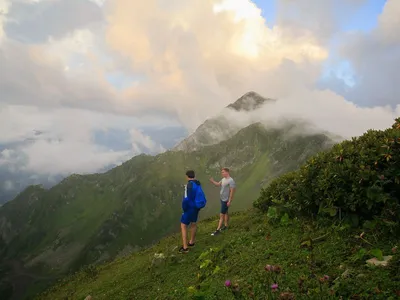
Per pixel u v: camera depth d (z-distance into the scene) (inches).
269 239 409.4
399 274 232.2
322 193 395.9
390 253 273.4
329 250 312.3
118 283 542.3
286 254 338.0
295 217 438.0
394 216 309.9
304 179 424.5
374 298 215.3
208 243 539.5
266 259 348.5
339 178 370.9
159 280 459.2
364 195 344.2
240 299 249.3
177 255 526.0
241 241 448.1
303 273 279.3
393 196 337.4
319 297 227.8
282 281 271.0
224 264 390.0
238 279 321.1
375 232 315.0
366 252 281.4
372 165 359.3
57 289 726.5
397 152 344.5
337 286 235.3
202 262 448.1
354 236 325.1
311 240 338.6
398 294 208.8
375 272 244.1
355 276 247.9
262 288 257.8
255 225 526.9
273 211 475.8
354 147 409.7
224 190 575.2
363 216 352.2
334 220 370.0
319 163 431.5
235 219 670.5
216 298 297.3
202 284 347.9
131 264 676.1
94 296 522.6
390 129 406.3
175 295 375.9
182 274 442.9
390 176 341.4
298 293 243.6
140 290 452.8
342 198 365.7
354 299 219.3
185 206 530.0
